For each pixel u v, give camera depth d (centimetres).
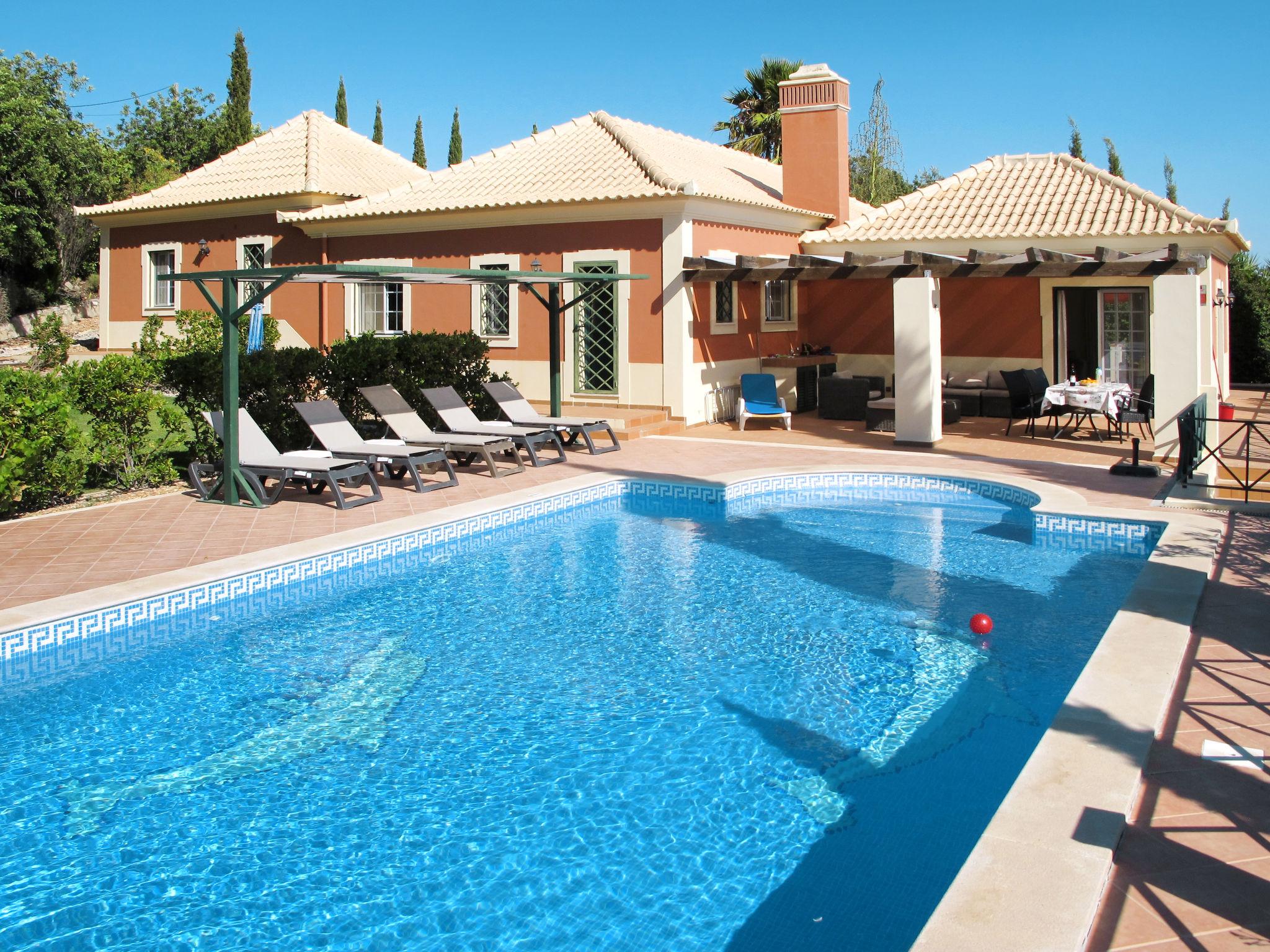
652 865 465
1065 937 338
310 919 425
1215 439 1341
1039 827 414
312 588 919
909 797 528
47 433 1080
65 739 607
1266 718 539
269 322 1933
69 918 426
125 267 2400
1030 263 1546
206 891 446
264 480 1311
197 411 1280
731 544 1078
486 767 566
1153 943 344
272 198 2127
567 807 520
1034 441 1575
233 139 4278
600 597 888
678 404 1738
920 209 2061
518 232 1847
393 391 1388
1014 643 763
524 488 1235
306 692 678
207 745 597
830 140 2103
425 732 613
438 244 1938
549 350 1847
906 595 888
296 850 480
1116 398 1559
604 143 1958
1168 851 405
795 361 1961
